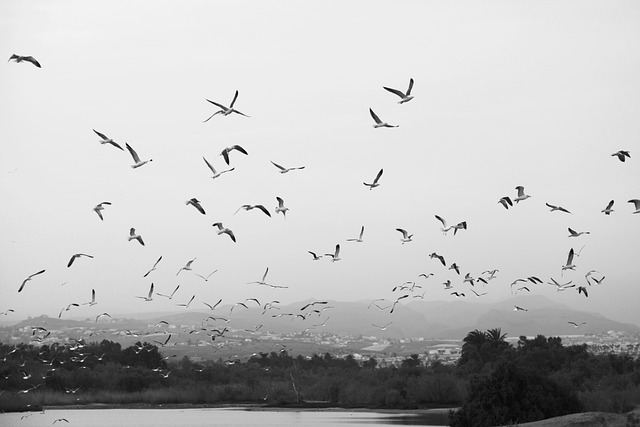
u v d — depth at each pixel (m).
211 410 152.00
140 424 114.44
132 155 46.53
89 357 179.62
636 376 129.12
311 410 150.25
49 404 154.25
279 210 53.41
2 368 152.50
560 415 86.31
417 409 145.75
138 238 53.34
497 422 84.25
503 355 155.50
